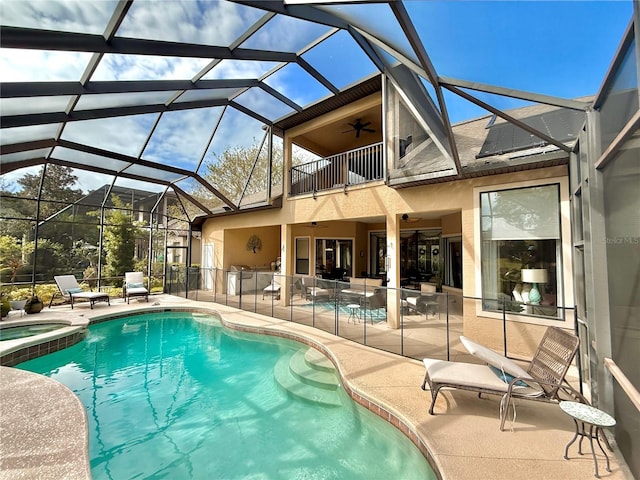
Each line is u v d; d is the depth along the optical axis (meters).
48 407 3.88
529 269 5.62
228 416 4.48
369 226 14.23
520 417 3.63
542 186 5.55
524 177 5.68
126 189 13.05
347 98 8.81
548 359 3.86
